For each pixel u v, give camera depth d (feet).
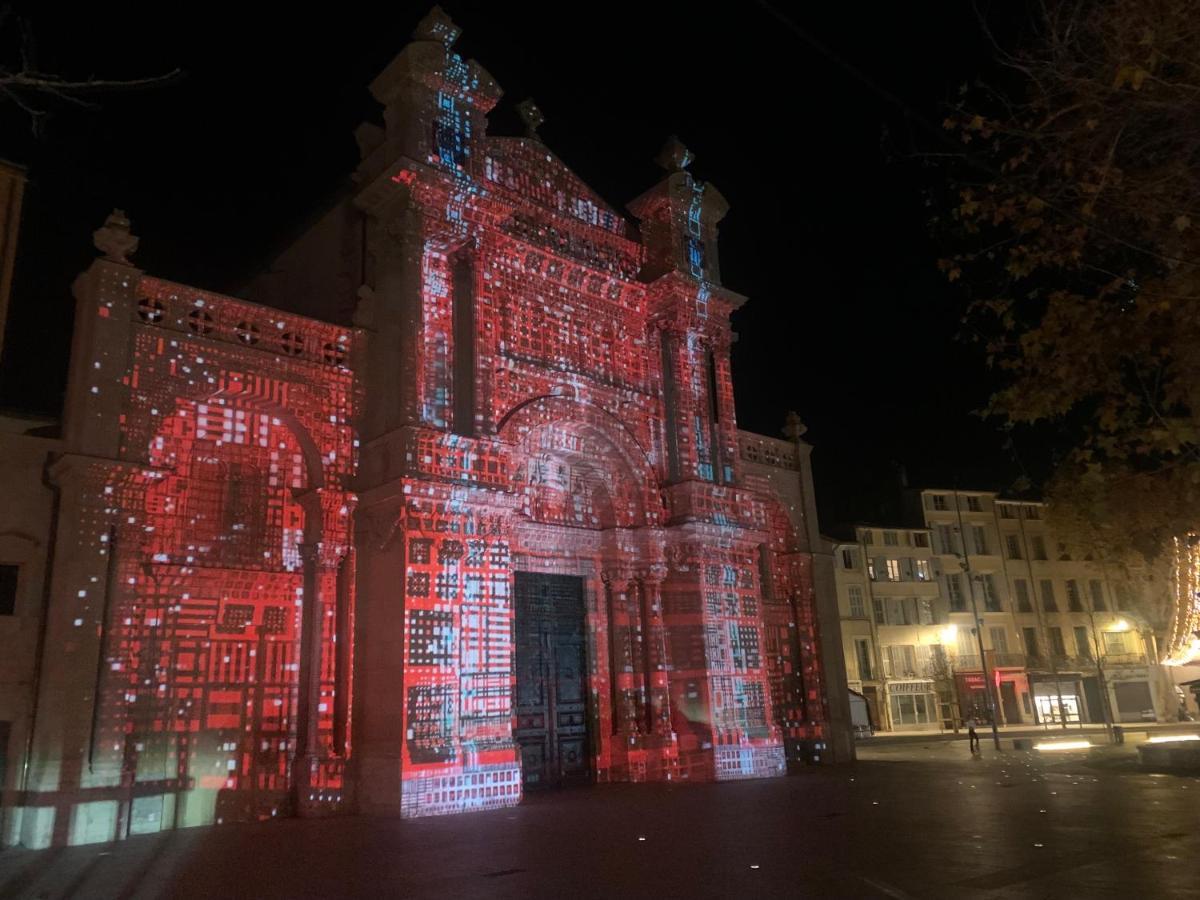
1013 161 26.35
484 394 57.57
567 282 69.15
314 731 50.03
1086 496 37.68
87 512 44.27
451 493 53.21
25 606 43.55
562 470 68.95
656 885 27.63
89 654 42.91
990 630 173.99
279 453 53.62
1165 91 23.26
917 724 163.02
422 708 49.60
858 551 166.61
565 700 64.44
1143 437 24.90
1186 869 28.04
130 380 47.26
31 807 40.16
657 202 76.43
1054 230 26.55
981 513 180.34
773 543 86.94
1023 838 35.12
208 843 39.50
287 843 38.93
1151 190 24.57
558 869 30.86
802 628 85.71
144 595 46.85
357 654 52.70
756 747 68.44
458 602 52.65
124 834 41.78
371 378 56.49
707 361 76.48
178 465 49.73
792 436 90.68
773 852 33.30
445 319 56.70
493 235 61.31
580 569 67.77
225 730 48.19
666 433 72.49
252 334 52.85
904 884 26.68
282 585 52.08
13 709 42.27
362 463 55.11
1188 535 35.50
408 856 34.63
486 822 44.39
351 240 62.90
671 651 69.31
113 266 47.55
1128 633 181.88
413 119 57.57
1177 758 65.36
